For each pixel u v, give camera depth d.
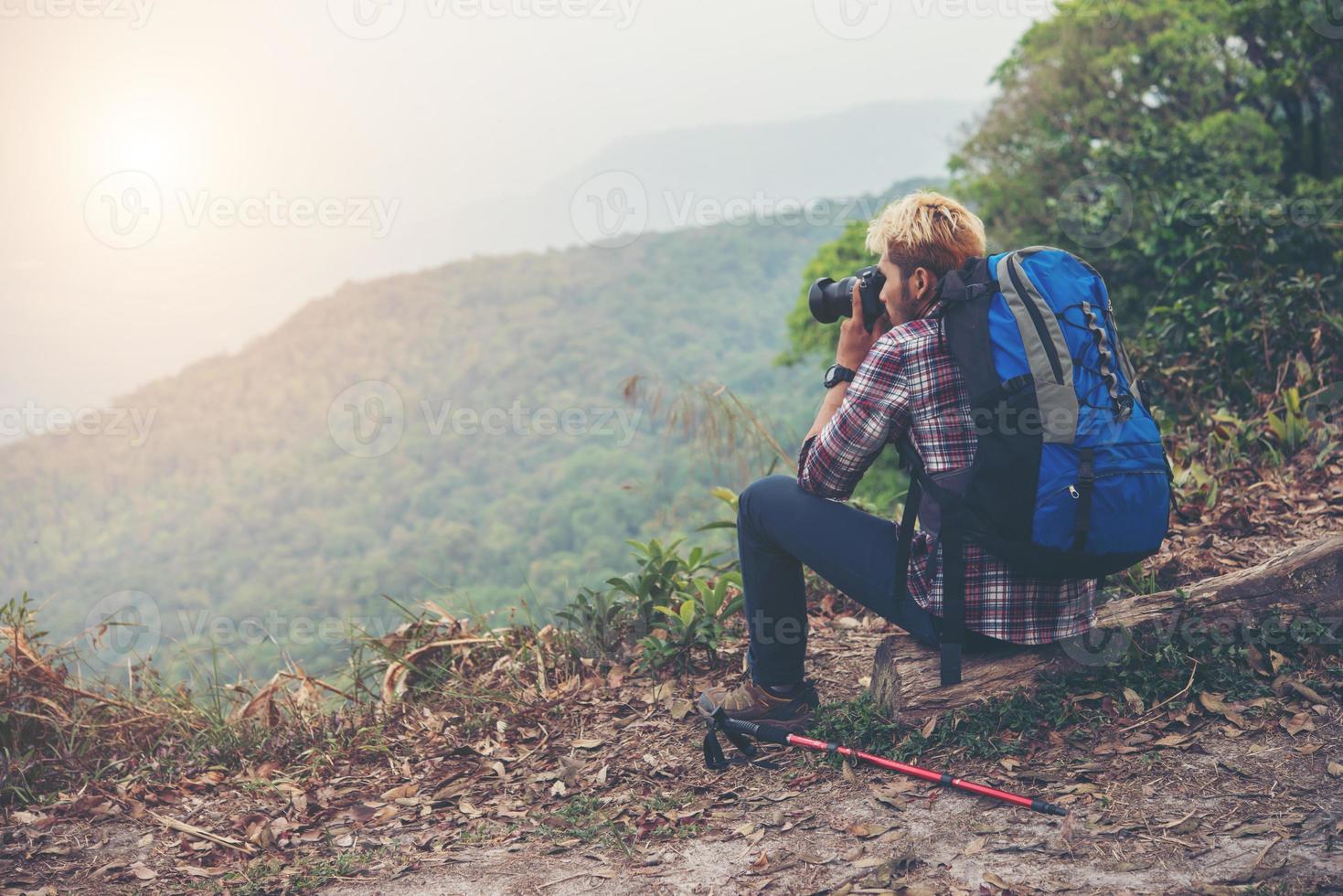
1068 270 2.09
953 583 2.13
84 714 3.36
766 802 2.27
